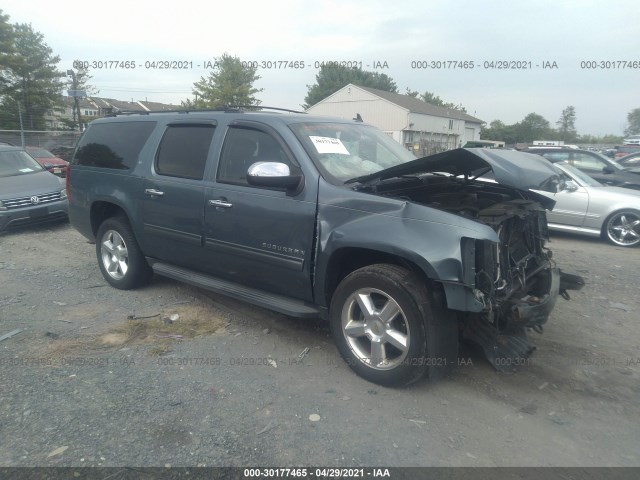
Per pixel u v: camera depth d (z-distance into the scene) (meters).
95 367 3.74
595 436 2.98
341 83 56.03
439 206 3.80
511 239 3.66
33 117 34.38
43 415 3.10
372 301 3.49
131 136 5.30
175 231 4.66
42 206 8.79
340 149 4.12
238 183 4.15
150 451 2.78
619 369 3.80
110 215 5.77
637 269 6.69
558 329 4.56
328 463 2.71
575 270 6.61
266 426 3.02
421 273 3.33
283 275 3.91
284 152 3.94
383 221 3.34
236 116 4.38
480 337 3.58
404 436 2.95
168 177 4.71
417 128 40.28
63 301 5.15
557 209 8.77
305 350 4.04
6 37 33.75
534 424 3.09
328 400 3.32
